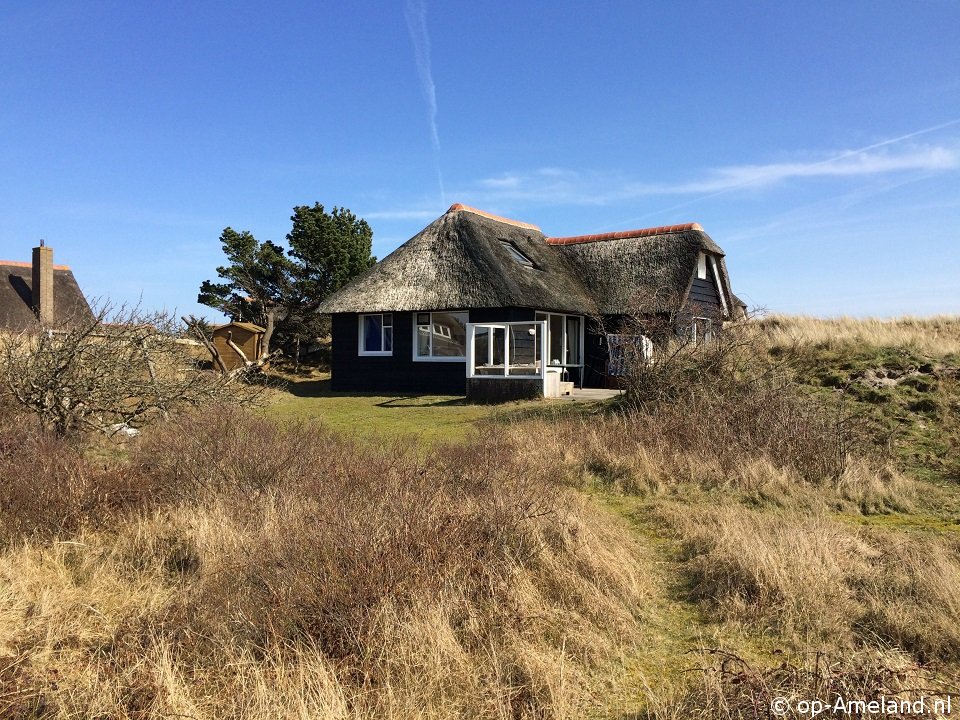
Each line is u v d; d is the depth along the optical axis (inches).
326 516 212.5
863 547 242.2
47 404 382.6
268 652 161.2
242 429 335.0
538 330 780.6
